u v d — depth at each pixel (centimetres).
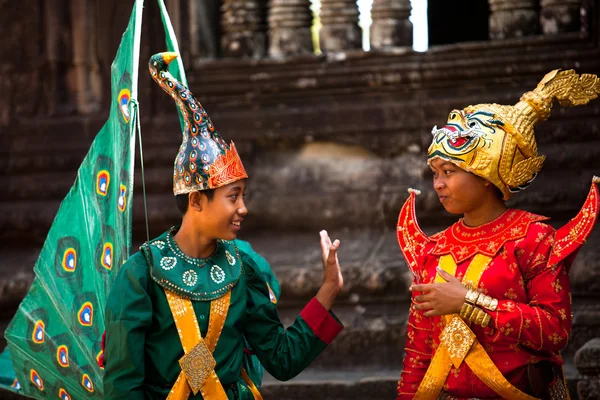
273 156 884
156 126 888
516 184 394
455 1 1212
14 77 920
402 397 418
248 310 411
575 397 609
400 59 850
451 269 400
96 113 912
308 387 666
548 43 811
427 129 840
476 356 388
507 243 391
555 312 382
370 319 730
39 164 908
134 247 869
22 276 808
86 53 909
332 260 417
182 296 385
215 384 385
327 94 871
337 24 877
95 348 443
